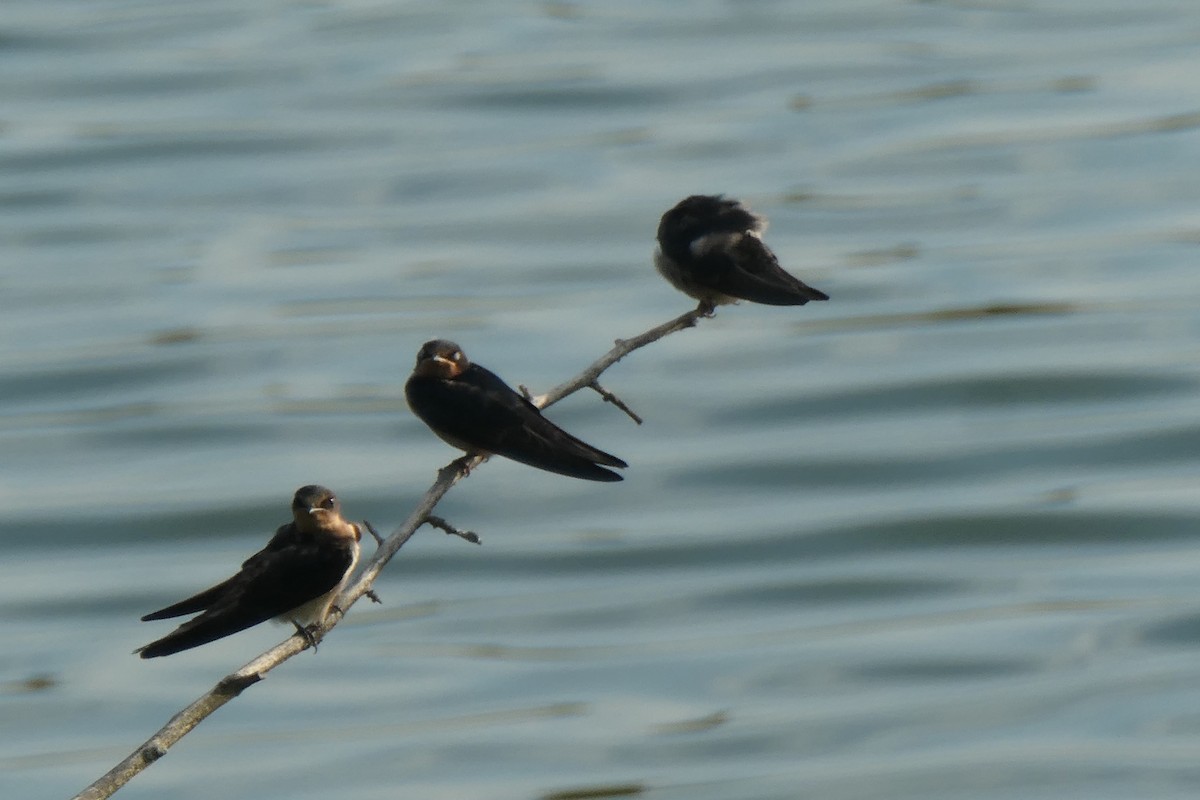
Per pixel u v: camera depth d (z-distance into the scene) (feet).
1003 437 87.66
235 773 62.54
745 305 101.81
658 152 124.06
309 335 98.78
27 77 140.05
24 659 71.87
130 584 77.25
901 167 120.67
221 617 34.01
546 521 82.74
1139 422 87.66
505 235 111.65
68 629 74.13
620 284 103.91
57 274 107.04
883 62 142.00
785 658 69.26
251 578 34.53
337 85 138.00
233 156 124.67
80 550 80.28
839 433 89.04
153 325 100.12
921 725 63.82
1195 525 78.59
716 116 131.23
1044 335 97.04
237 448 88.48
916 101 132.46
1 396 92.99
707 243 46.60
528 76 139.03
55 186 119.44
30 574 78.38
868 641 70.59
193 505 83.10
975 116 128.98
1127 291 100.99
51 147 125.39
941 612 72.74
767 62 142.41
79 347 98.02
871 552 78.38
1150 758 60.13
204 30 151.12
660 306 100.94
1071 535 78.69
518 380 91.71
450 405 38.83
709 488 84.74
